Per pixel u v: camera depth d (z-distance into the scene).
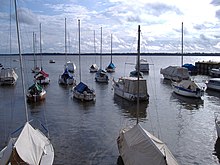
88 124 33.00
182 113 39.72
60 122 33.78
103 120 35.00
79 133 29.31
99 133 29.38
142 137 18.94
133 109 41.66
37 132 21.94
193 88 52.00
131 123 33.72
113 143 26.17
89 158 22.69
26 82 72.31
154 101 48.53
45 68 130.00
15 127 31.50
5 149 19.12
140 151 17.91
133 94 46.53
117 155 23.31
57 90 59.22
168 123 34.12
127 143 19.75
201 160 22.84
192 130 31.08
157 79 85.25
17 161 16.44
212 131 30.66
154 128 31.89
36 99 46.03
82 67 137.25
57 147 25.06
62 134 28.92
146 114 38.88
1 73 68.06
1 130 30.31
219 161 22.69
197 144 26.44
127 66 156.50
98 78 73.75
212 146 25.89
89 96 46.75
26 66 146.00
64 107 42.47
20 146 17.16
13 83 67.69
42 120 34.69
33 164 16.59
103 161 22.16
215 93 58.59
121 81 51.75
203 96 54.22
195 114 39.19
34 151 17.75
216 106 44.84
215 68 95.94
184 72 79.81
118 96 51.91
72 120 34.81
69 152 23.89
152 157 16.84
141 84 47.19
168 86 69.38
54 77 86.62
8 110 40.28
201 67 101.81
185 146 25.92
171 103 46.88
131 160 18.02
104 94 54.59
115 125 32.69
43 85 67.12
